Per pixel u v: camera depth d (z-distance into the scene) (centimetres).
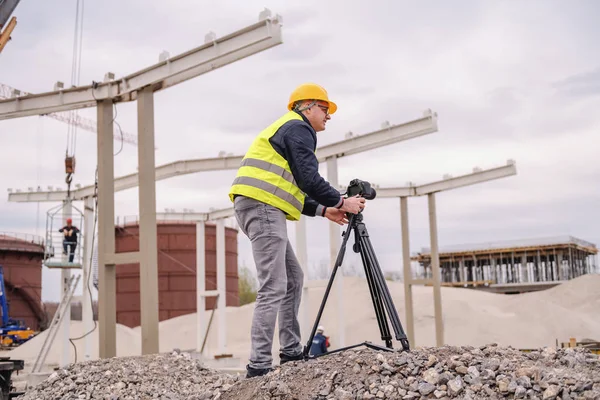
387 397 313
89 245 1504
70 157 1490
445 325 2395
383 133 1198
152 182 901
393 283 3194
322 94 425
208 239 2956
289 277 439
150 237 878
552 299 3089
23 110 1035
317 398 329
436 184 1526
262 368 407
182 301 2861
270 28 827
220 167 1340
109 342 899
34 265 3241
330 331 2334
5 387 688
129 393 495
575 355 336
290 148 404
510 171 1418
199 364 595
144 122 918
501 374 310
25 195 1614
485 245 4662
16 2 1130
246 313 2853
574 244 4519
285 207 414
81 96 988
